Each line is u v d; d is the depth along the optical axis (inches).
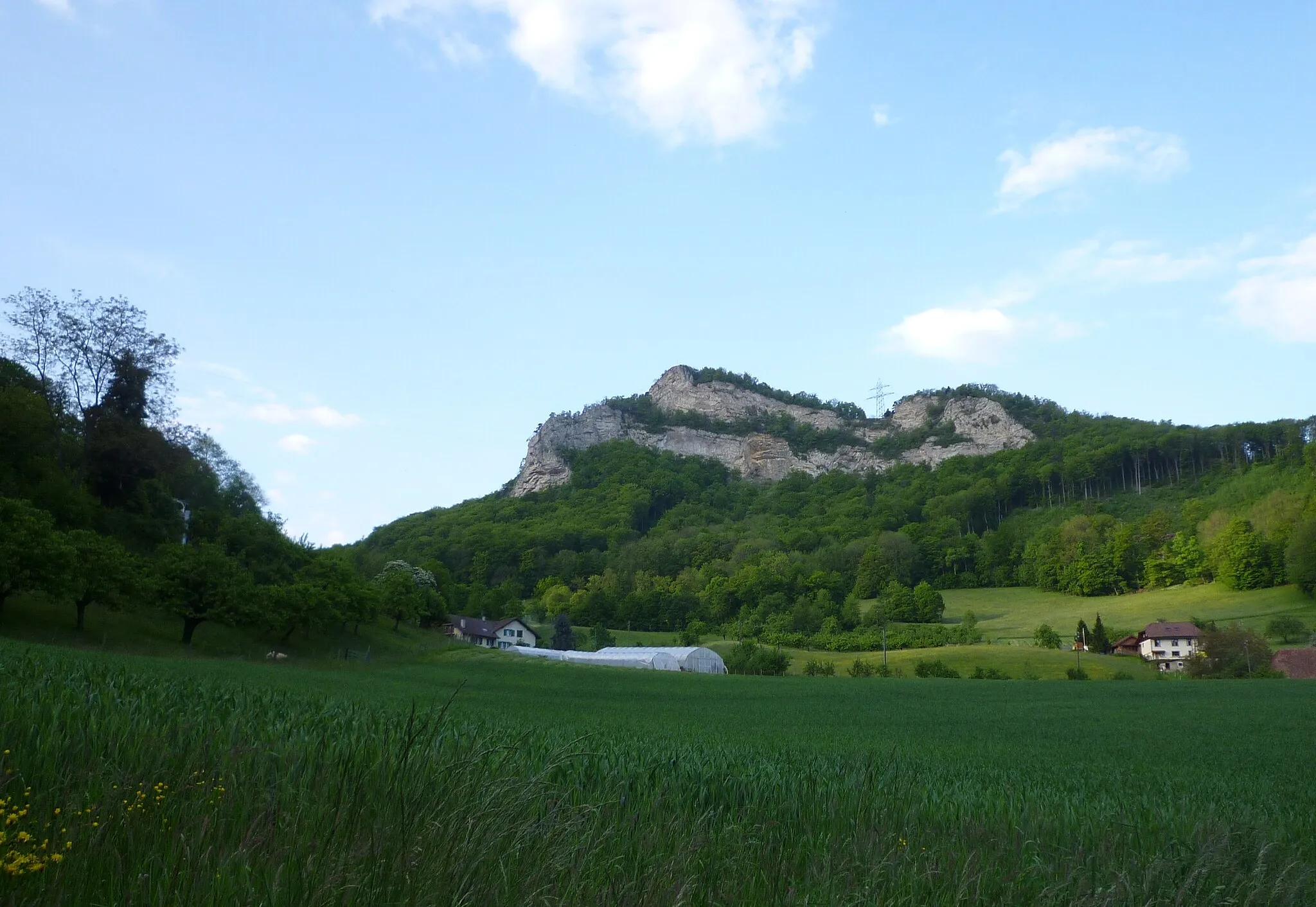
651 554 7071.9
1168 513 6067.9
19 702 313.3
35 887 171.6
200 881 181.8
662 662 3917.3
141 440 2989.7
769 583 5659.5
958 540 6250.0
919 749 1098.7
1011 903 277.9
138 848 192.9
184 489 3491.6
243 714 398.9
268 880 185.0
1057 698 2417.6
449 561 7362.2
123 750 266.4
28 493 2444.6
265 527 3405.5
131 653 2006.6
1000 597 5605.3
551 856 231.0
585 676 2938.0
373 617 3257.9
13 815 192.2
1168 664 3986.2
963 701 2327.8
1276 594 4552.2
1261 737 1437.0
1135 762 1027.9
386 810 230.5
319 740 333.4
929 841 340.2
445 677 2401.6
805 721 1614.2
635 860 252.2
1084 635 4370.1
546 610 6077.8
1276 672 3388.3
